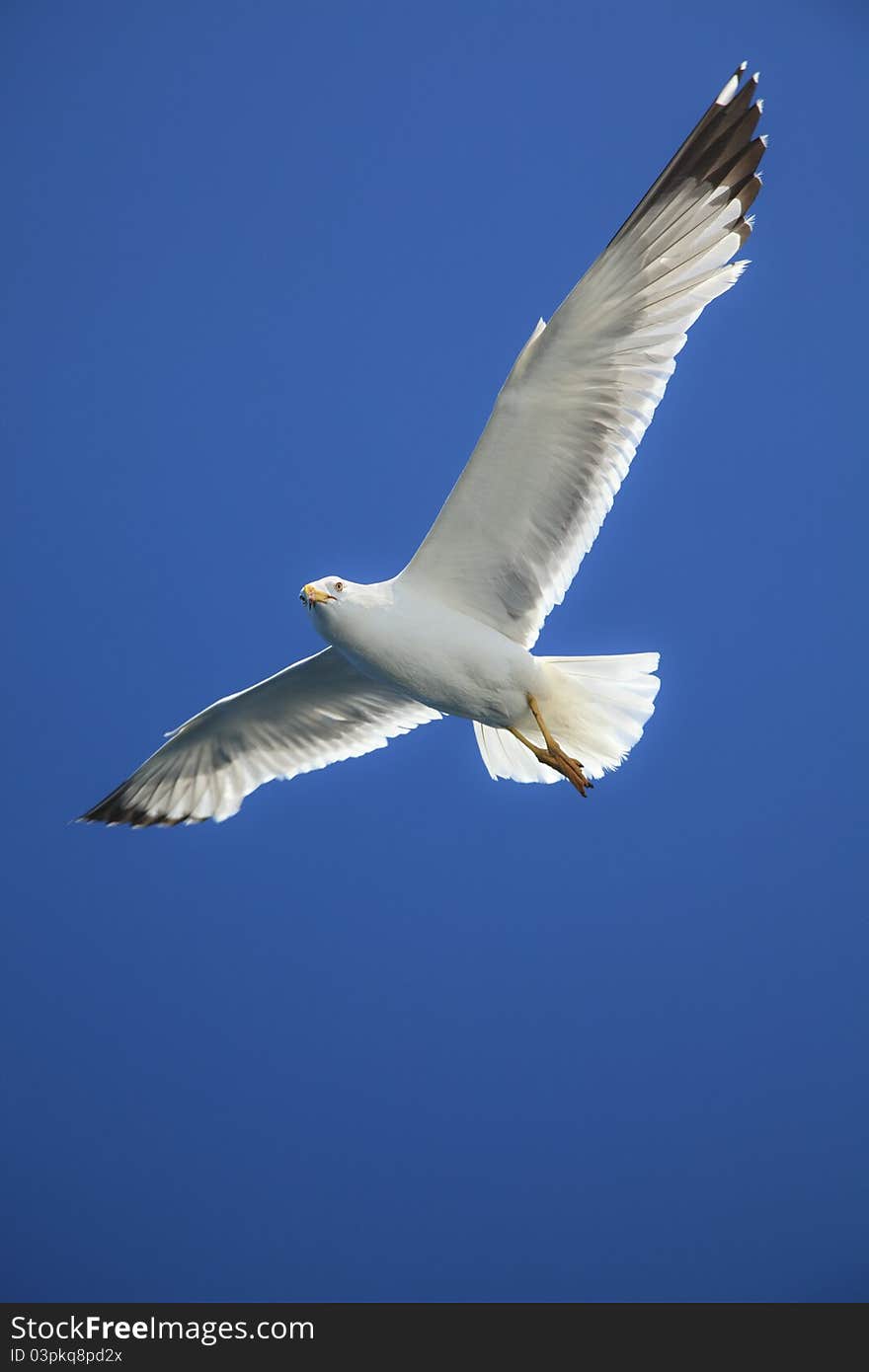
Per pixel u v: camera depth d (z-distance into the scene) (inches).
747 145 424.5
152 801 552.1
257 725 532.7
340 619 453.7
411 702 528.4
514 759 502.6
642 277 422.6
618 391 433.7
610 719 475.2
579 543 453.4
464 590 464.4
